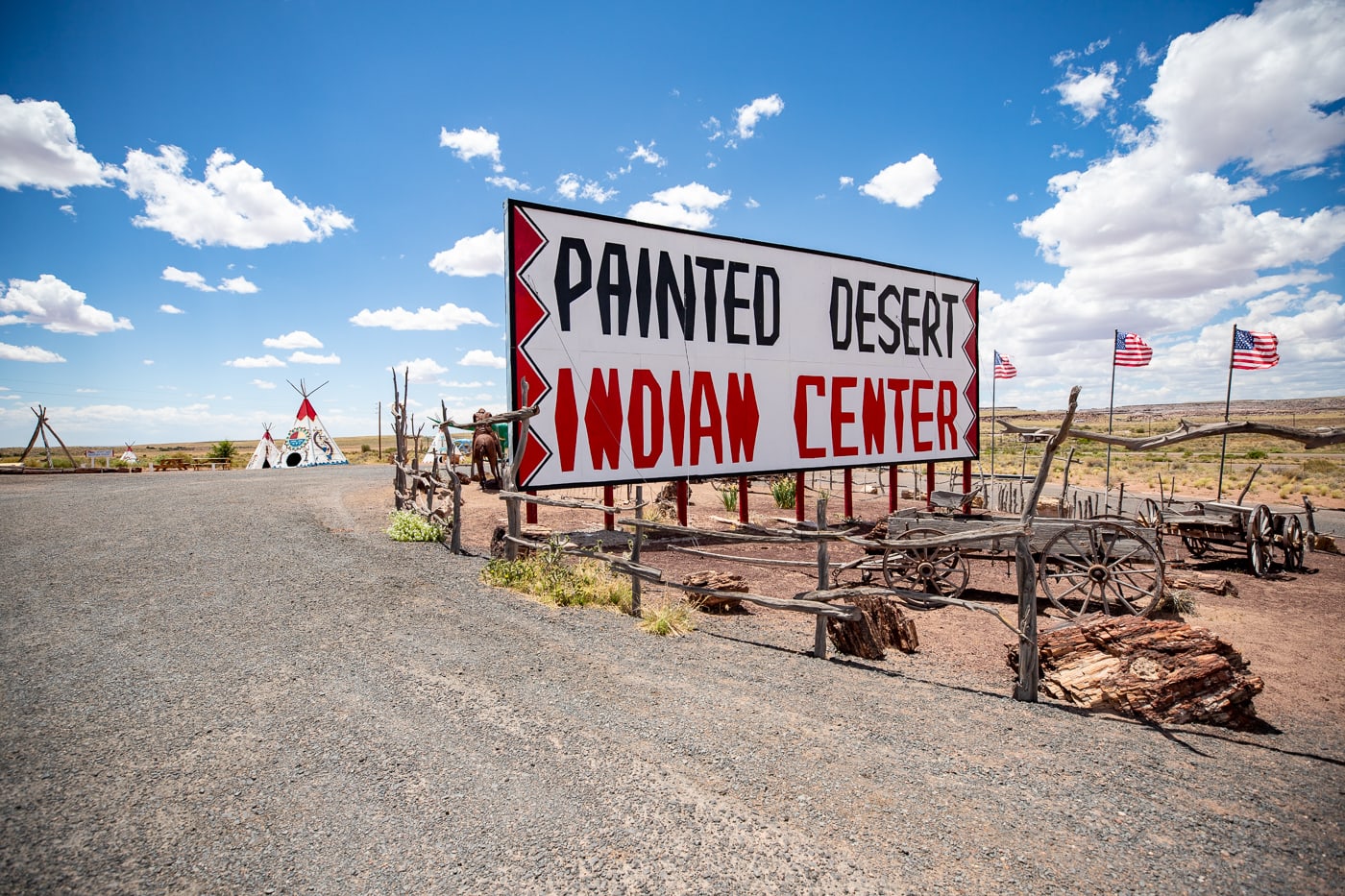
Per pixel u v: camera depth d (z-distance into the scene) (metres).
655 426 12.62
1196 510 12.23
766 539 7.18
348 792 3.64
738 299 13.56
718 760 4.16
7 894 2.73
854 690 5.62
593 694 5.17
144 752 4.02
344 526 13.02
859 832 3.40
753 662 6.29
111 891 2.79
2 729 4.28
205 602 7.39
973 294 17.59
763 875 3.02
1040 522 8.45
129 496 18.03
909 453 16.36
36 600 7.41
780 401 14.16
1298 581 10.67
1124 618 5.72
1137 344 21.64
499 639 6.47
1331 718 5.31
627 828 3.37
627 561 8.12
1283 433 4.23
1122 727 4.97
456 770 3.91
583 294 11.80
